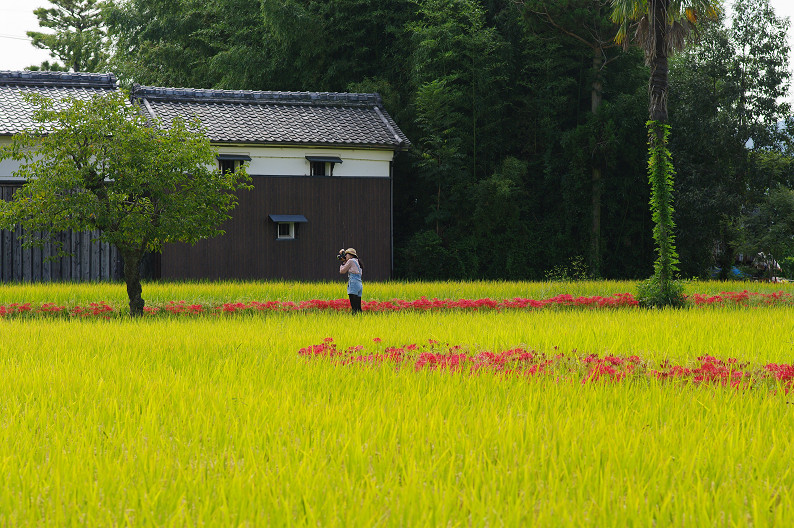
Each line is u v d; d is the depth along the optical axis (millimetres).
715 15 20344
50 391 6965
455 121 34812
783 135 35500
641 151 34625
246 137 29406
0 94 27828
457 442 5234
